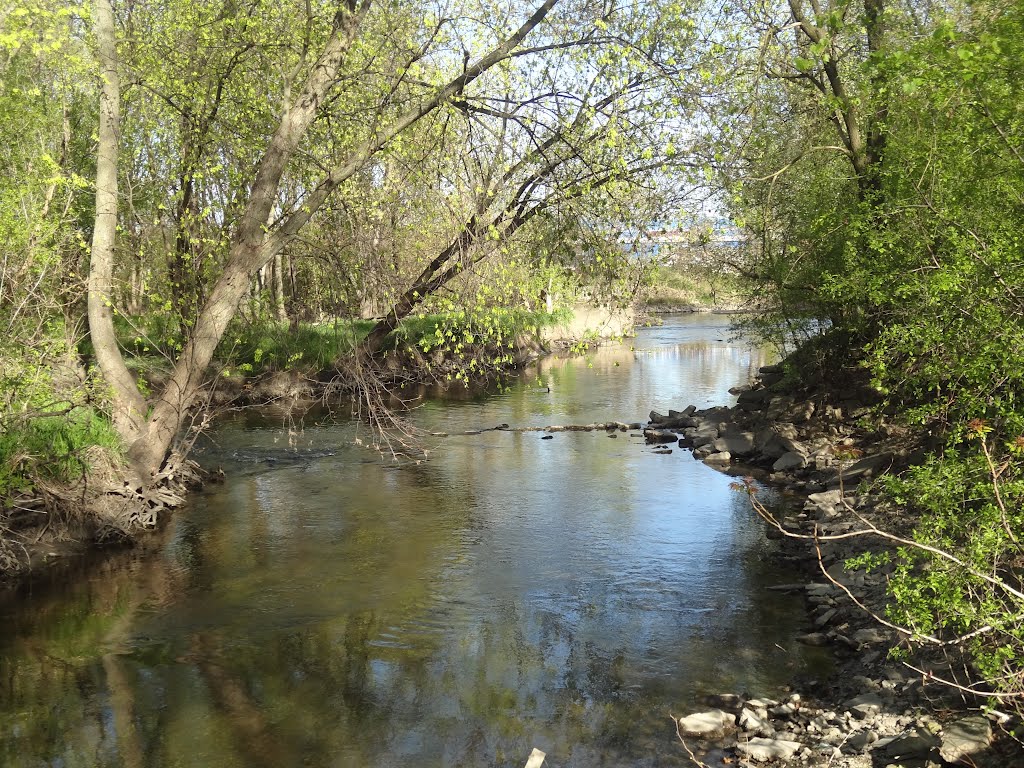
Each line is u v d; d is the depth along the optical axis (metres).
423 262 15.27
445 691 8.58
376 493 16.73
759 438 19.78
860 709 7.60
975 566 5.85
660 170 12.94
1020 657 6.03
